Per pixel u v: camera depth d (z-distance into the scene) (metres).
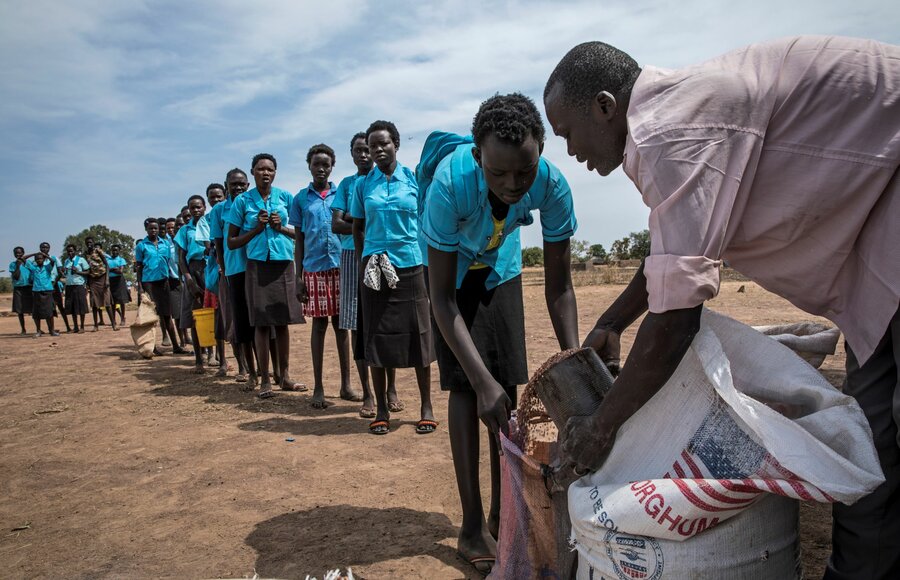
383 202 4.97
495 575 2.54
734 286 15.62
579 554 2.13
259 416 6.03
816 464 1.78
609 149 2.06
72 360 10.78
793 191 1.82
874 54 1.81
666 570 1.90
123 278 17.64
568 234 2.99
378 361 5.01
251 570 3.04
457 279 2.94
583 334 8.75
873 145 1.77
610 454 2.07
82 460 4.91
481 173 2.68
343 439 5.08
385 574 2.95
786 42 1.86
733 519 1.92
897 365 1.96
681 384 2.01
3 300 43.94
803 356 2.71
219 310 8.45
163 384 8.04
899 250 1.83
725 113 1.76
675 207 1.74
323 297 6.18
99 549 3.38
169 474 4.49
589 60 1.98
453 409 3.00
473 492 3.00
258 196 6.78
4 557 3.34
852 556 2.18
